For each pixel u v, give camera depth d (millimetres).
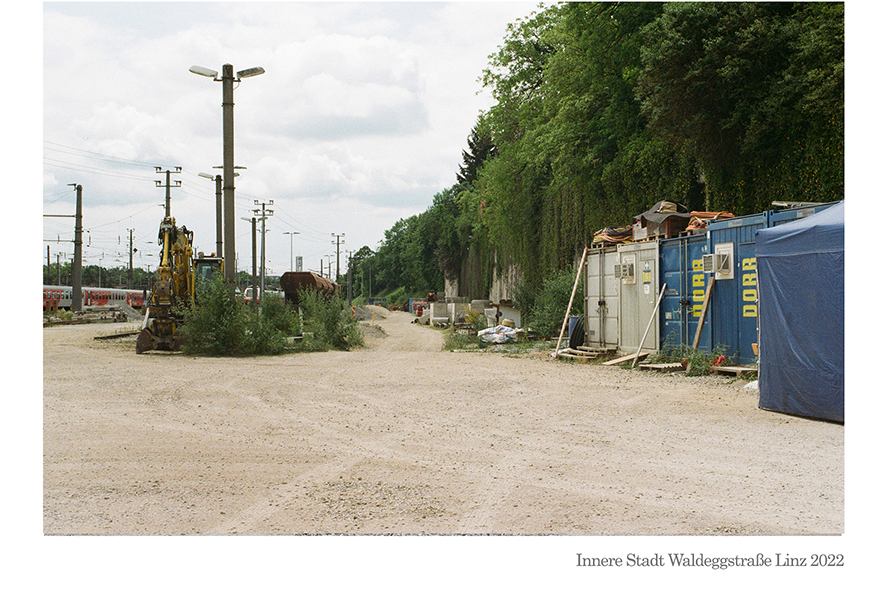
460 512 5297
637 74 22844
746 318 13359
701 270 14797
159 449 7336
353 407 10125
